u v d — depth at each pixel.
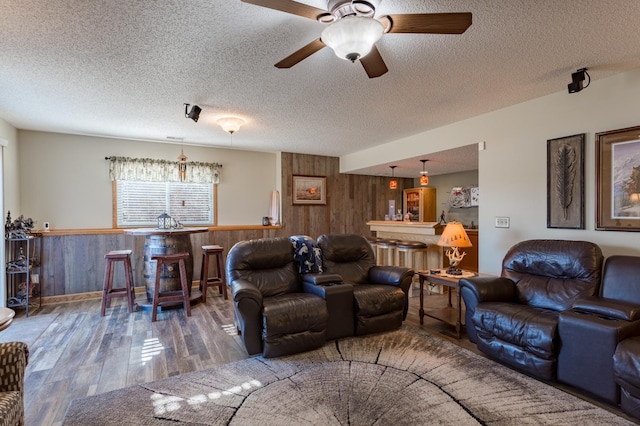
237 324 3.42
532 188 3.48
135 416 2.03
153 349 3.03
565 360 2.30
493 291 3.00
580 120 3.10
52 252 4.71
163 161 5.56
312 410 2.09
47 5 1.81
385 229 6.05
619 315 2.16
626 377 1.95
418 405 2.13
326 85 3.06
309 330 2.97
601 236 2.98
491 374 2.53
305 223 6.64
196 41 2.25
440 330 3.51
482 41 2.27
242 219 6.32
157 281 3.87
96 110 3.77
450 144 4.41
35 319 3.91
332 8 1.76
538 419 1.97
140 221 5.48
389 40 2.25
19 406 1.51
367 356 2.87
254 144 5.74
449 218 7.61
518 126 3.60
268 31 2.13
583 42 2.29
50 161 4.87
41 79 2.87
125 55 2.44
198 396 2.25
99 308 4.38
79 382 2.44
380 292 3.44
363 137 5.18
